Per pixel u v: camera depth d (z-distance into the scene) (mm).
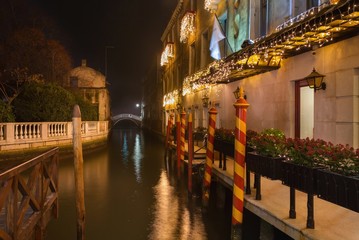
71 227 7727
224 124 14906
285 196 6684
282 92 9539
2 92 25344
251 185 7738
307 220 4805
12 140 16484
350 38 6840
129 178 13273
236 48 13336
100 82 43844
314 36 6922
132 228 7586
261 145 6152
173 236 7098
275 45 7766
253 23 11773
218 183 9930
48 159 6918
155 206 9312
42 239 5965
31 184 5203
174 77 30688
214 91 16547
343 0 5598
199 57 20094
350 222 5023
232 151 8648
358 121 6773
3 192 3877
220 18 15797
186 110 23625
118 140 35938
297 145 5320
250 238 6879
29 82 22906
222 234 7188
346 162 4188
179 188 11508
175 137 19953
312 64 8148
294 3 9031
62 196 10469
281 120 9594
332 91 7406
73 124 6500
